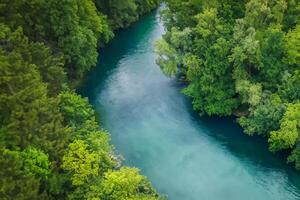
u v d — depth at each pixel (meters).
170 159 62.03
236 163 61.50
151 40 94.69
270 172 60.06
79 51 74.88
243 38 66.38
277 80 65.69
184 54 72.44
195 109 70.25
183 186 57.81
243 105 69.56
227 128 67.31
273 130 63.09
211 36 68.69
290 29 68.06
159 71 82.38
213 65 67.19
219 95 68.06
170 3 77.38
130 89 77.31
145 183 52.69
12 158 43.88
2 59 51.03
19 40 56.81
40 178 45.41
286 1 69.88
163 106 72.69
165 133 66.81
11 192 42.22
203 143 65.00
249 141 64.88
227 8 71.75
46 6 70.69
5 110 48.44
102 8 96.62
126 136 66.19
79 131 55.50
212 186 57.91
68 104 57.88
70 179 48.44
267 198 56.38
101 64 85.31
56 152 49.12
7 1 64.00
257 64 64.94
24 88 50.59
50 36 73.38
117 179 48.16
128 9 101.06
